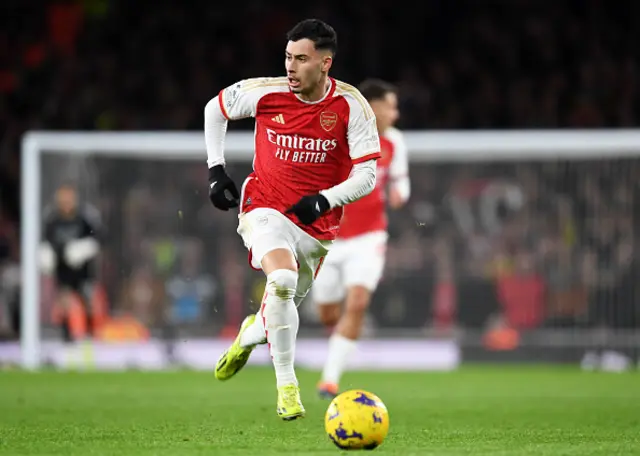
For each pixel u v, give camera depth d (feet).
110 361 164.76
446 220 169.68
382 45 240.94
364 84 108.58
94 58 233.96
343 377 143.64
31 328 161.99
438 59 238.48
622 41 234.58
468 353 168.76
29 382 131.44
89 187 167.53
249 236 70.59
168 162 169.78
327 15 242.78
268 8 243.19
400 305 169.27
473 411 93.25
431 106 229.04
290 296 68.03
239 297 170.30
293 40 67.05
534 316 168.55
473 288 169.48
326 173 70.33
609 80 228.63
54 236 161.68
